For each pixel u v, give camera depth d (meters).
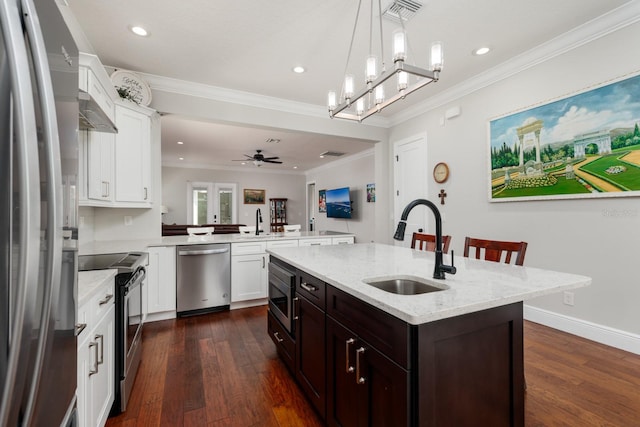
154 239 3.47
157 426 1.62
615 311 2.38
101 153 2.56
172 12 2.28
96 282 1.44
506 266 1.72
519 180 3.00
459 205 3.68
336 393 1.46
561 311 2.75
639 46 2.22
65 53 0.82
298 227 4.98
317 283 1.66
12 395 0.56
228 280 3.61
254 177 9.70
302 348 1.87
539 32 2.57
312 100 4.07
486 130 3.33
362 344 1.23
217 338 2.78
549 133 2.76
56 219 0.67
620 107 2.31
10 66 0.55
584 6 2.25
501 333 1.17
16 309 0.56
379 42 2.71
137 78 3.13
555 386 1.90
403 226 1.35
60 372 0.80
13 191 0.57
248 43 2.71
